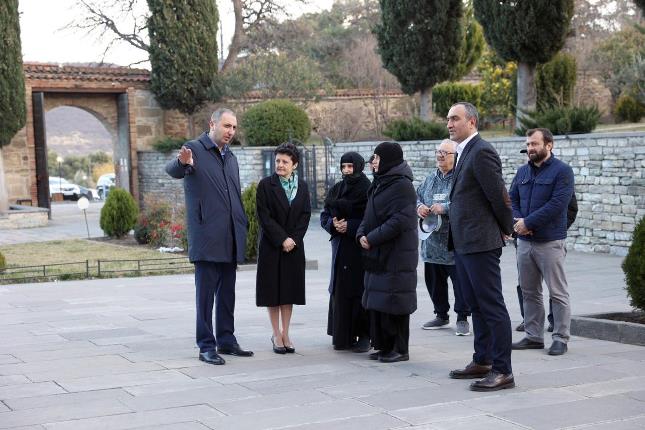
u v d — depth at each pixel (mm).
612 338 7461
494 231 5562
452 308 9766
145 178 29938
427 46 21438
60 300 10656
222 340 6836
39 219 25109
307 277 13188
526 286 7035
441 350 7070
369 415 4930
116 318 9031
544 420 4793
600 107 26438
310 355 6852
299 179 6988
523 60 18047
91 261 15492
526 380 5816
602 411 4980
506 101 25984
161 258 15523
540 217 6754
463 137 5660
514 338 7672
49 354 6926
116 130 30578
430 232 7617
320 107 30016
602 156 15109
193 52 29312
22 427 4746
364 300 6531
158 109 30594
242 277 13125
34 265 14219
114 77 29391
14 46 24469
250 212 14547
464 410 5023
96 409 5129
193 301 10477
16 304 10320
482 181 5484
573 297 10305
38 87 27500
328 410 5051
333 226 6875
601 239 15289
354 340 7000
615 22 33375
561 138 15828
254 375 6059
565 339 6863
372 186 6477
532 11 17281
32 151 27234
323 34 43500
